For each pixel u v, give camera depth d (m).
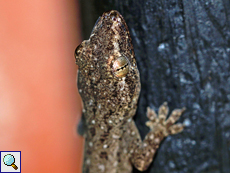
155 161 0.16
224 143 0.15
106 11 0.14
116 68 0.14
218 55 0.15
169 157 0.16
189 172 0.16
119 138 0.16
